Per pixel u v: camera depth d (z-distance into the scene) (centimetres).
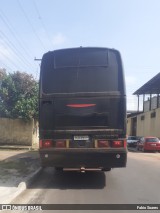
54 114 1184
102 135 1162
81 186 1146
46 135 1178
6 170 1434
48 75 1210
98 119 1171
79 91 1189
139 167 1723
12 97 2930
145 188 1105
